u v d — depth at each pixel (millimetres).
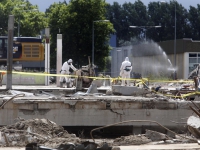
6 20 153500
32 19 158000
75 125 45062
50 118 44781
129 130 45688
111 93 54906
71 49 134625
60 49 80938
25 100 44594
